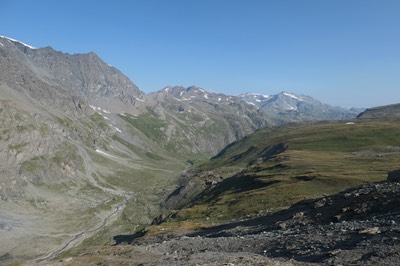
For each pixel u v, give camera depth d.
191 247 56.50
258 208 105.69
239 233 67.06
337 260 32.06
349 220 50.88
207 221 109.19
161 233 97.81
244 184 166.50
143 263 45.91
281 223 61.62
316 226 52.72
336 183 117.81
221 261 39.53
